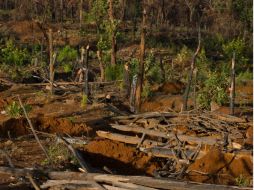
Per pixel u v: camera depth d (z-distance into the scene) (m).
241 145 9.12
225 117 10.53
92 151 9.40
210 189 6.53
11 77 19.11
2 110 13.96
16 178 7.74
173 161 9.13
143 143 9.82
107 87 17.34
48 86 16.95
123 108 14.59
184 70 22.78
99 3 31.77
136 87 14.24
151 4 41.03
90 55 26.05
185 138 9.54
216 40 33.91
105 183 6.98
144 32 13.79
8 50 21.80
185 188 6.61
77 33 35.16
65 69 20.41
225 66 21.98
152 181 6.73
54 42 31.56
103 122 11.66
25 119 11.34
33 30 33.06
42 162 8.72
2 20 39.22
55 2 40.94
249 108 14.74
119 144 9.52
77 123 12.20
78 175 7.15
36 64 21.23
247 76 22.03
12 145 9.99
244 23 34.75
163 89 17.66
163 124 10.65
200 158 8.70
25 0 41.19
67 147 9.18
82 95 15.52
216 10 39.06
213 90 14.74
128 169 9.04
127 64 16.28
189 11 44.66
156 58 27.28
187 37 37.88
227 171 8.37
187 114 10.59
